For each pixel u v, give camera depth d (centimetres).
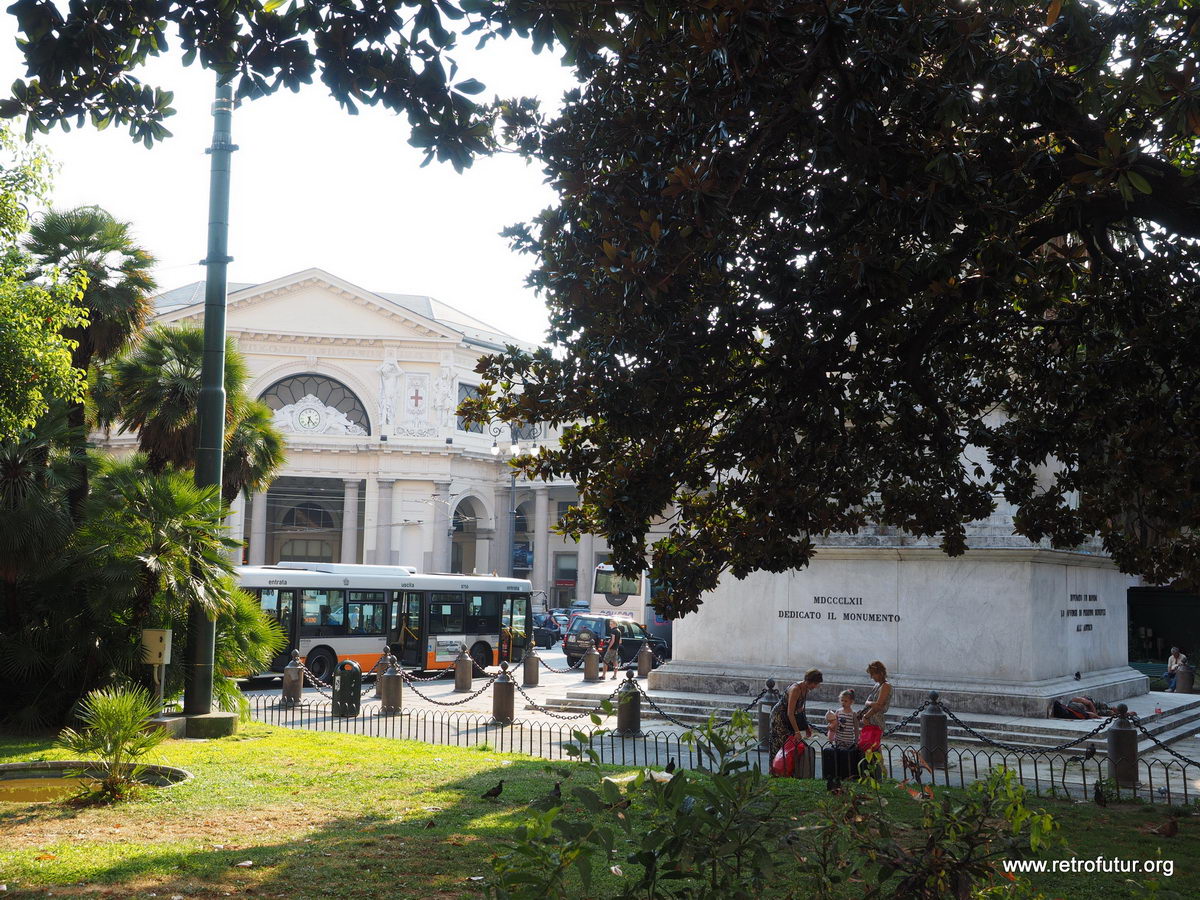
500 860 481
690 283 853
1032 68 729
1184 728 2048
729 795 466
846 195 796
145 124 748
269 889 800
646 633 3978
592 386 910
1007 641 1947
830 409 998
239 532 6975
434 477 7481
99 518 1712
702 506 1097
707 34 693
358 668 2152
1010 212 759
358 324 7450
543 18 655
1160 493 970
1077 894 808
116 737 1144
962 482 1192
